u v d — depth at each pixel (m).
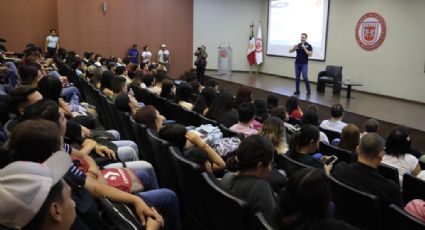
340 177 2.32
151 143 2.70
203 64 11.73
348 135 3.25
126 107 3.83
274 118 2.96
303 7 11.80
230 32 14.30
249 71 14.55
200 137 2.64
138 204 1.81
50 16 11.98
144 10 12.66
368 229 2.02
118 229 1.69
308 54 8.90
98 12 12.05
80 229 1.40
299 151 2.66
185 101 4.89
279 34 13.10
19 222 0.92
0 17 11.44
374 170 2.25
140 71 6.75
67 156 1.07
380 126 6.55
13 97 2.61
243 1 14.10
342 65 10.53
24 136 1.27
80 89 6.57
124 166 2.48
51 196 0.98
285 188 1.33
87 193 1.64
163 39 13.05
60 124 2.05
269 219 1.45
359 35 9.91
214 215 1.92
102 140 2.80
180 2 13.09
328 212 1.28
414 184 2.47
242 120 3.33
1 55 7.46
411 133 5.99
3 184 0.92
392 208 1.79
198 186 2.06
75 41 11.88
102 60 9.27
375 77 9.55
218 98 4.01
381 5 9.23
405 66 8.76
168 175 2.54
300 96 8.94
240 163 1.87
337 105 4.63
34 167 0.96
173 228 2.22
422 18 8.29
